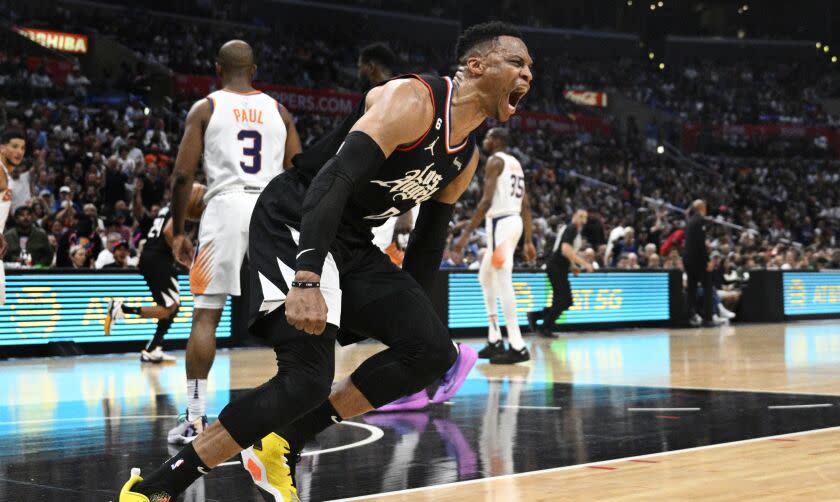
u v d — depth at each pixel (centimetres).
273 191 278
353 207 269
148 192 1356
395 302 272
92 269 905
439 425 462
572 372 739
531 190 2136
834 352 930
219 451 254
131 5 2592
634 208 2359
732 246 2052
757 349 970
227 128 432
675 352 934
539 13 3497
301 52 2792
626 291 1308
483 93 260
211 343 419
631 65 3491
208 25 2698
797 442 410
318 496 303
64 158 1540
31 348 871
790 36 3744
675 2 3744
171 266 809
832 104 3512
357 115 265
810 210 2805
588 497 301
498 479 331
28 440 419
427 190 271
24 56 1878
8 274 855
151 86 2061
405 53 3081
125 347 925
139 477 257
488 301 832
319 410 278
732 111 3353
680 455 379
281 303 258
